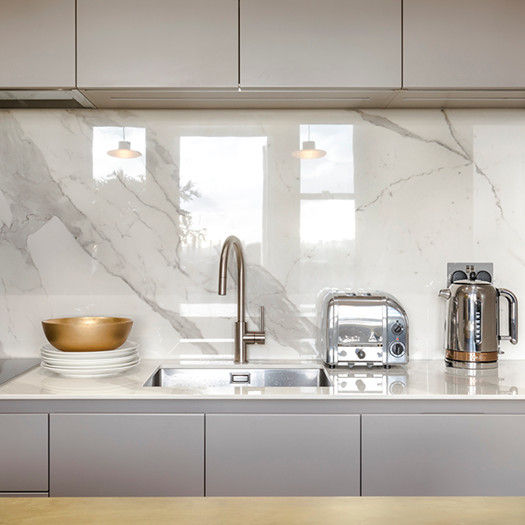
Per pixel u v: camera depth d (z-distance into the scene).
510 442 1.62
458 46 1.84
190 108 2.17
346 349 1.95
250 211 2.20
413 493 1.62
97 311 2.19
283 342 2.19
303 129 2.19
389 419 1.62
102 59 1.83
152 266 2.19
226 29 1.84
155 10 1.83
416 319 2.20
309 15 1.84
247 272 2.19
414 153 2.19
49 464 1.61
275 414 1.62
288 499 0.80
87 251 2.18
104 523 0.71
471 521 0.72
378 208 2.19
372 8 1.84
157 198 2.19
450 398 1.61
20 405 1.61
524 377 1.85
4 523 0.71
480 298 1.95
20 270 2.18
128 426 1.61
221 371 2.05
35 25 1.83
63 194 2.18
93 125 2.18
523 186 2.19
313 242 2.19
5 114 2.17
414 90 1.88
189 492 1.61
